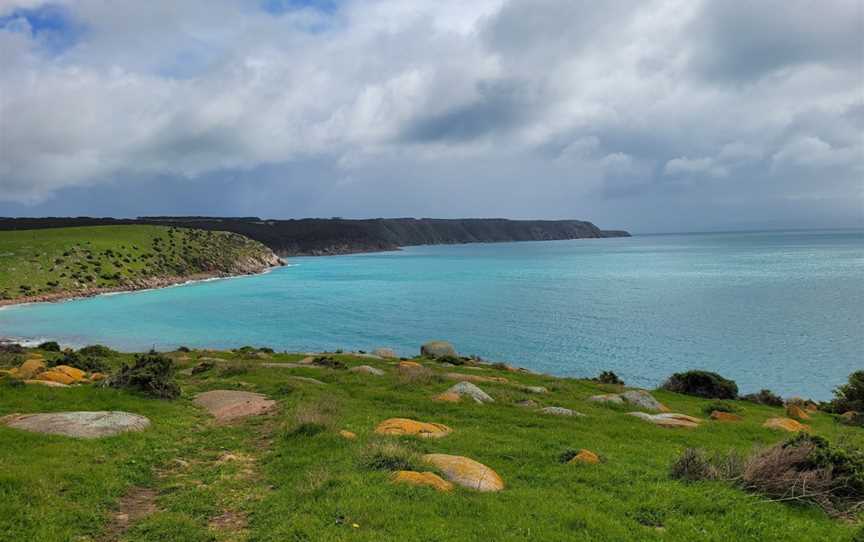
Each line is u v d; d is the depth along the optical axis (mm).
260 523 9578
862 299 93625
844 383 46281
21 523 9227
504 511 9648
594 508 10211
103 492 11172
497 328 75375
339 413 19000
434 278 156250
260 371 31344
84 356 35906
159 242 176625
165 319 87000
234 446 15562
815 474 11406
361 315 89500
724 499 10789
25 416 16312
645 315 83000
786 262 187000
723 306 89812
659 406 28812
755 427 22875
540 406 24844
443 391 26828
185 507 10594
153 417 18344
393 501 9820
